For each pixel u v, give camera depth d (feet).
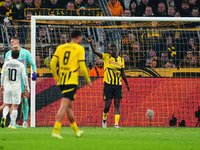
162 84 131.23
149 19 121.70
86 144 47.11
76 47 58.59
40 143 48.03
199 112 131.03
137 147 43.91
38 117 126.31
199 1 187.93
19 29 157.89
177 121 129.39
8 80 93.71
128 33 157.69
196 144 51.13
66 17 120.06
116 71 102.22
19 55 103.71
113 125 126.93
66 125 123.34
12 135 67.41
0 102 124.88
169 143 51.62
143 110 129.18
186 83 132.26
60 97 128.67
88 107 128.16
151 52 153.89
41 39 141.38
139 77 131.03
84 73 58.85
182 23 166.61
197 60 158.81
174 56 156.35
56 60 59.52
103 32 155.74
